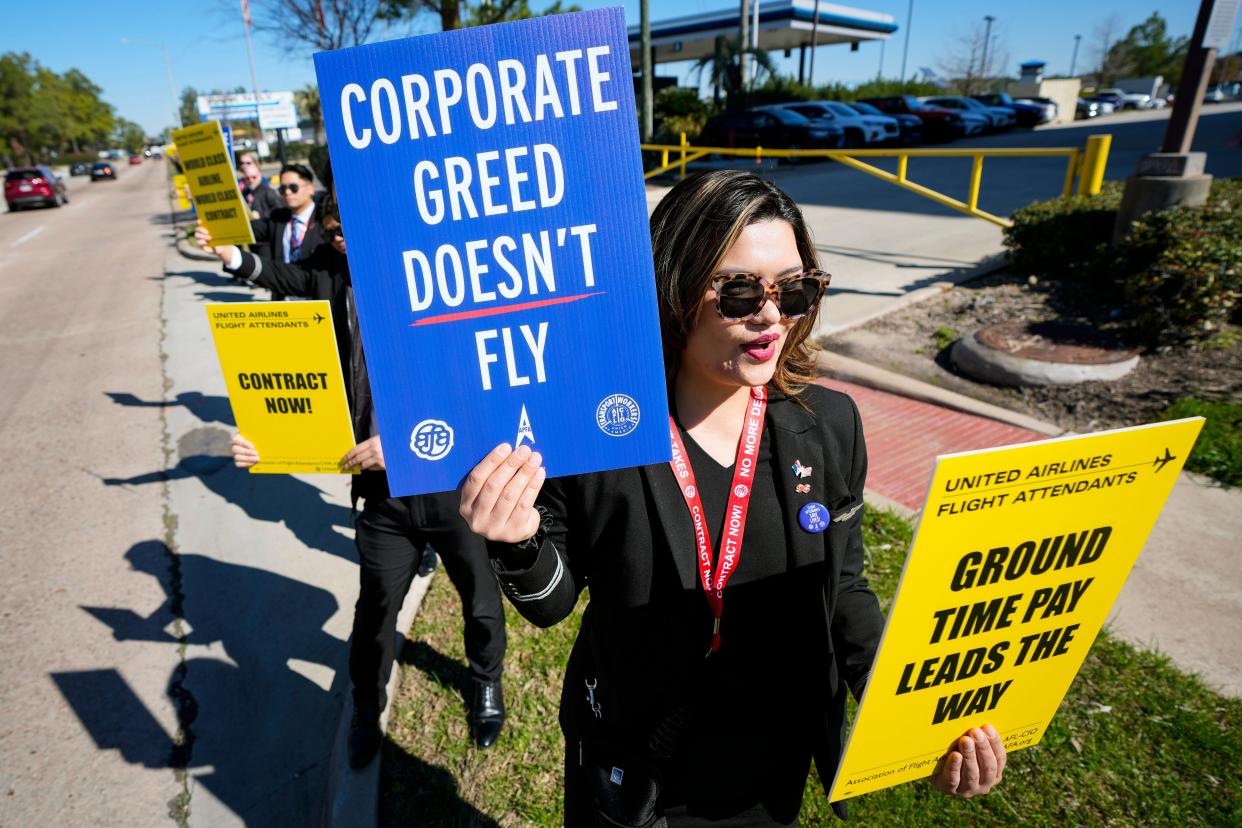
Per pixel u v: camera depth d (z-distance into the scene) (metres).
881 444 4.54
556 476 1.20
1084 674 2.63
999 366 5.11
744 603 1.28
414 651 3.02
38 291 11.50
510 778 2.43
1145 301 5.19
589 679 1.38
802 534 1.26
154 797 2.57
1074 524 1.13
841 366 5.57
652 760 1.33
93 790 2.60
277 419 2.48
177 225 18.69
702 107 25.89
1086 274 6.52
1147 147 18.69
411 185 1.11
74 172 72.62
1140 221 5.77
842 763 1.24
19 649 3.31
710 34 32.56
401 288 1.13
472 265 1.14
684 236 1.18
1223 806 2.16
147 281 11.73
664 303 1.22
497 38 1.08
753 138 19.84
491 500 1.13
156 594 3.70
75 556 4.05
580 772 1.46
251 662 3.20
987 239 9.23
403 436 1.17
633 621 1.26
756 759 1.35
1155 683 2.58
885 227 10.49
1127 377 4.87
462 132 1.10
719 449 1.30
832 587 1.27
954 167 17.03
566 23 1.08
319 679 3.08
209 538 4.20
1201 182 5.84
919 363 5.59
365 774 2.42
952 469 0.99
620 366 1.18
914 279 7.55
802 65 32.28
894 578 3.16
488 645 2.52
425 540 2.36
